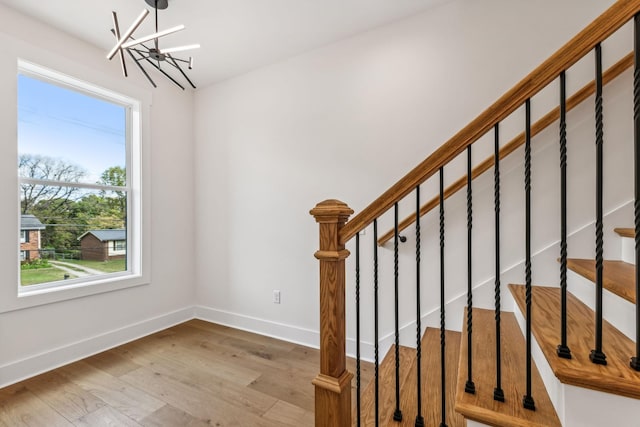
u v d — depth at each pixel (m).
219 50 2.55
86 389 1.90
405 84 2.18
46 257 2.30
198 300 3.26
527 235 0.94
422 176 1.10
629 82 1.61
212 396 1.83
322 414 1.23
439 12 2.06
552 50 1.78
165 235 3.00
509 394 0.98
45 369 2.13
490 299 1.87
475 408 0.92
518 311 1.54
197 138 3.27
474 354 1.24
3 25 1.97
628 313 0.99
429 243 2.07
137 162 2.80
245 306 2.94
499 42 1.90
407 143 2.17
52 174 2.33
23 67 2.14
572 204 1.71
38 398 1.81
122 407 1.72
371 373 2.11
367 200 2.32
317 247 2.56
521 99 0.92
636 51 0.78
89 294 2.40
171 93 3.06
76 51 2.33
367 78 2.32
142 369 2.15
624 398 0.77
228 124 3.04
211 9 2.05
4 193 1.98
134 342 2.63
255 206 2.87
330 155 2.48
